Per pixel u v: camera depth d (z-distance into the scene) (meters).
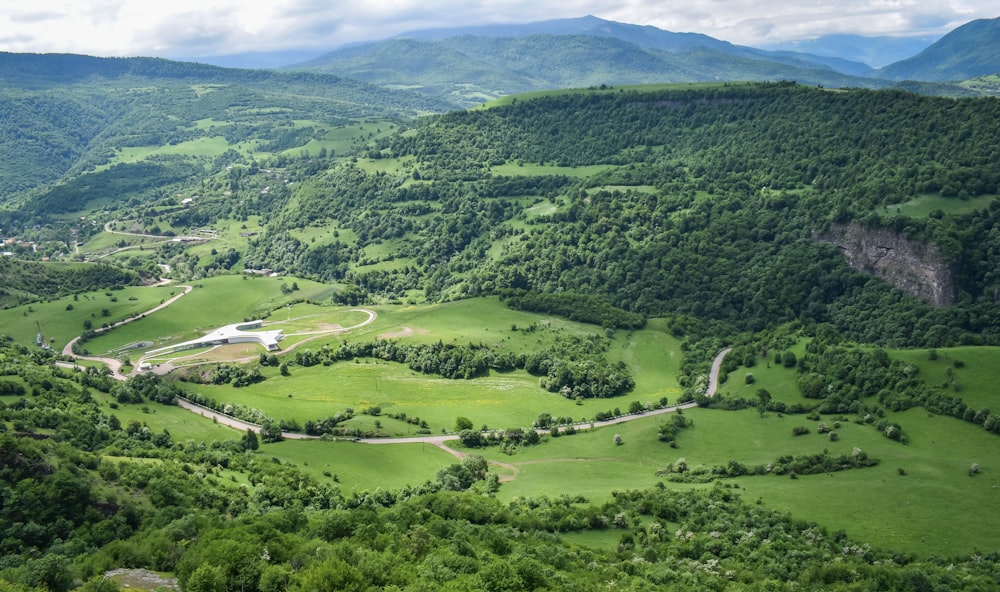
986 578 124.56
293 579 93.69
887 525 149.62
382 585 96.50
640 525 149.88
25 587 88.12
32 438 145.12
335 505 155.38
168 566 103.56
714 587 119.06
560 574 113.81
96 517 120.81
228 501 142.88
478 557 116.62
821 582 122.88
